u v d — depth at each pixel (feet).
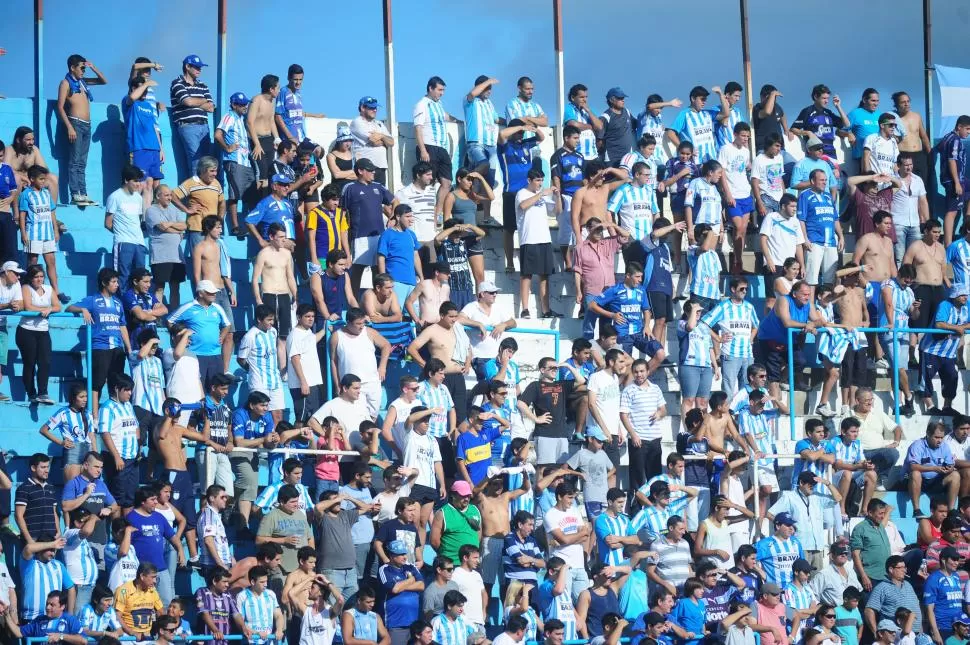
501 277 259.60
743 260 270.26
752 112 289.33
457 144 271.08
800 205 271.08
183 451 210.38
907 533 248.52
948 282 270.67
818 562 232.12
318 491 212.84
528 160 258.57
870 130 289.12
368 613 198.08
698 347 243.81
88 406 213.25
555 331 243.60
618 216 260.01
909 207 280.72
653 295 249.55
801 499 232.73
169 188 239.30
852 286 260.83
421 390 223.92
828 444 241.96
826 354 252.83
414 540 207.00
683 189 266.57
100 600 191.21
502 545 217.56
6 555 204.33
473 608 206.18
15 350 222.89
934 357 264.52
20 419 216.33
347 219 245.04
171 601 193.88
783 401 253.03
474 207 253.44
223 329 229.25
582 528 217.56
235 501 212.84
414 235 243.40
